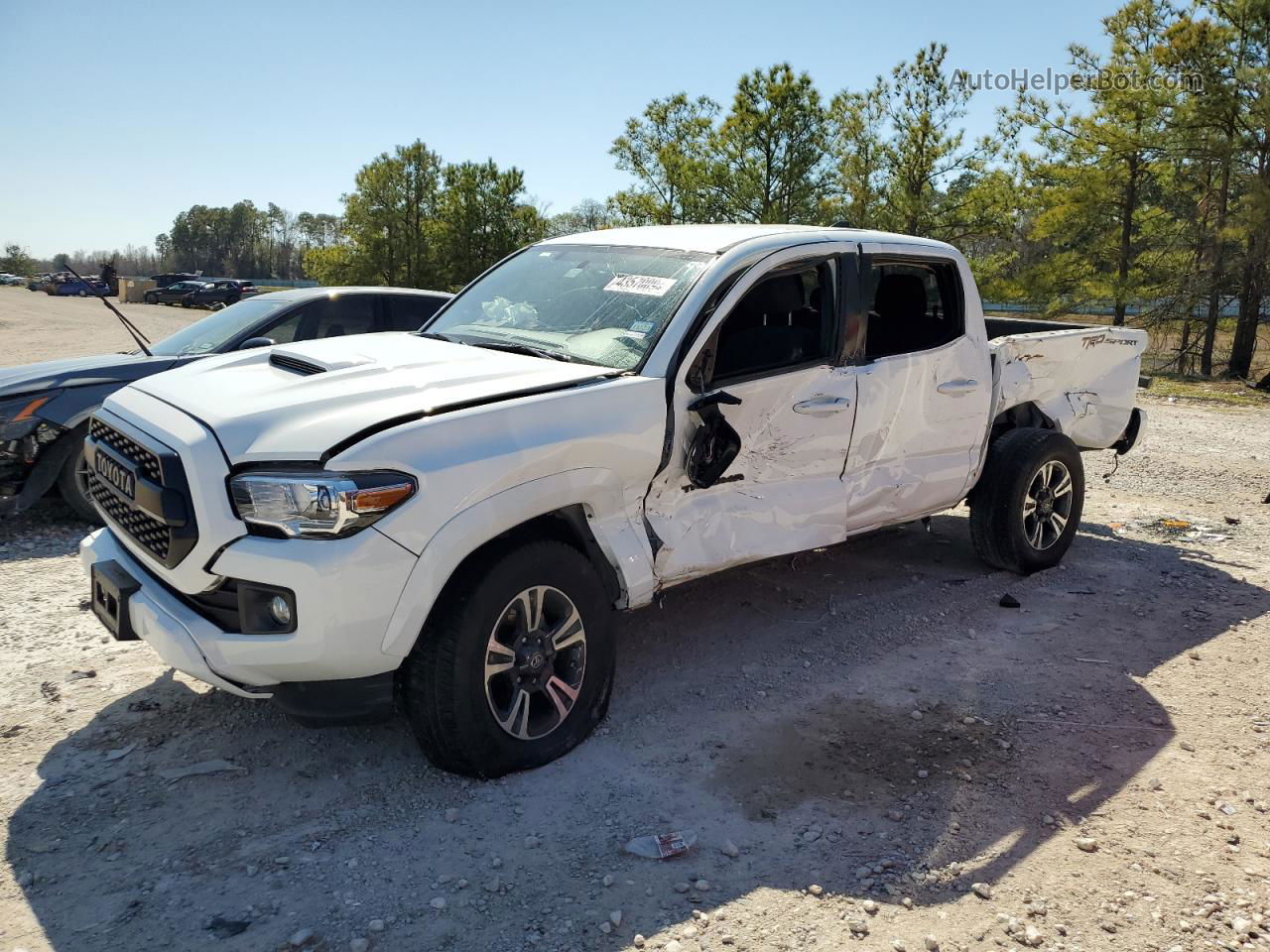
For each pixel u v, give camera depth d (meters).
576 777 3.58
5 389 6.42
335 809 3.35
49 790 3.44
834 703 4.24
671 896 2.93
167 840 3.17
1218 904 2.94
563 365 3.93
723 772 3.65
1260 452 10.62
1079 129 24.20
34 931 2.73
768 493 4.48
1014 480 5.68
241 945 2.68
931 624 5.16
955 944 2.75
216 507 3.16
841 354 4.67
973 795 3.51
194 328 7.82
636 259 4.56
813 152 23.89
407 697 3.44
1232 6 21.08
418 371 3.72
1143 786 3.59
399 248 31.80
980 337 5.51
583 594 3.70
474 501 3.30
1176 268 24.34
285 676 3.20
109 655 4.61
